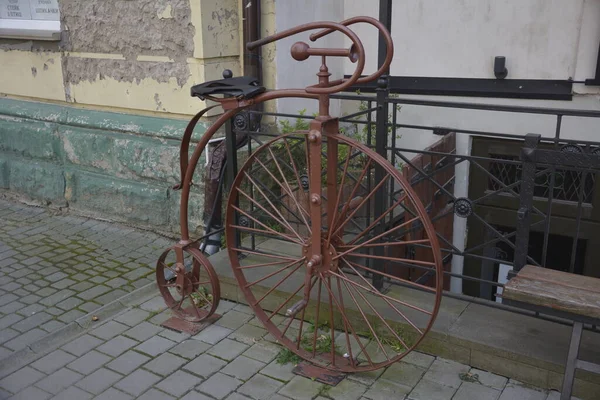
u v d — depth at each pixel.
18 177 5.80
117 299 3.88
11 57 5.72
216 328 3.52
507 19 5.04
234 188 3.31
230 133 3.86
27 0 5.41
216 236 4.40
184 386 3.00
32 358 3.27
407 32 5.46
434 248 2.64
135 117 4.95
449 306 3.29
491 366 2.98
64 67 5.30
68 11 5.11
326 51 2.67
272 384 2.99
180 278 3.55
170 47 4.59
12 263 4.52
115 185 5.12
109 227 5.19
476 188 5.54
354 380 2.99
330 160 2.91
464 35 5.23
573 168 2.81
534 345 2.91
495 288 5.72
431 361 3.10
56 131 5.42
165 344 3.37
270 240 4.34
